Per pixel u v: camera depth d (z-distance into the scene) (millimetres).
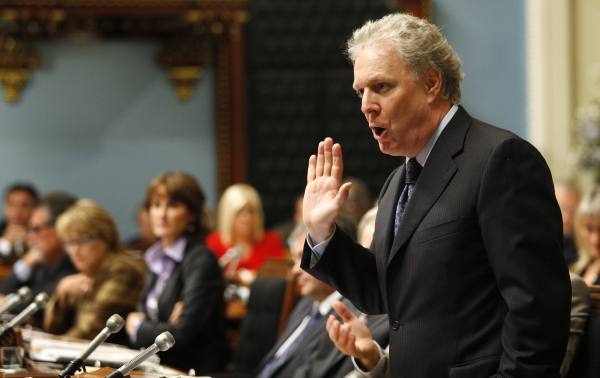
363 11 21969
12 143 21312
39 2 19641
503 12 21594
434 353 5750
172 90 21500
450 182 5816
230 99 21484
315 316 9789
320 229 6125
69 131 21422
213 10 19938
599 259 11133
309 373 9016
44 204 14789
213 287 11234
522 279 5465
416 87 5828
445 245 5738
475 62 21609
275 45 21875
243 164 21641
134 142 21484
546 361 5441
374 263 6289
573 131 20781
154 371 7754
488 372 5625
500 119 21594
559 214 5648
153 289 11477
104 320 11250
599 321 6910
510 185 5594
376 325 8266
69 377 6500
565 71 21094
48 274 14570
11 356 7590
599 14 21078
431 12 21641
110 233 11797
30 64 21156
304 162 21922
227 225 16906
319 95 21953
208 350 11180
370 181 21984
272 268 13297
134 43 21438
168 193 11328
